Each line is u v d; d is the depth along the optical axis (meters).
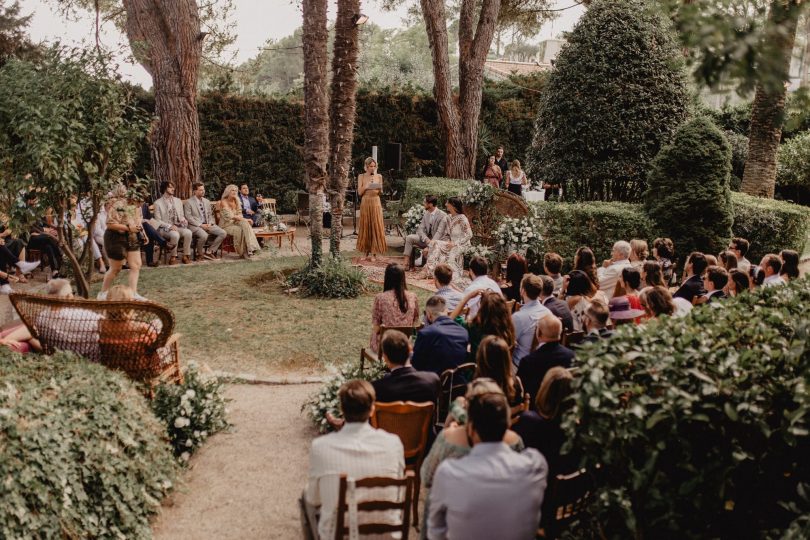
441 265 6.74
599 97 13.40
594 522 3.61
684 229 11.66
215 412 5.55
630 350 3.51
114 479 4.02
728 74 3.40
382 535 3.37
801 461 3.38
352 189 18.56
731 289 7.10
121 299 5.36
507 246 11.65
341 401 3.37
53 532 3.45
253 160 18.98
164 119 13.94
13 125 6.72
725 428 3.24
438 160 21.23
